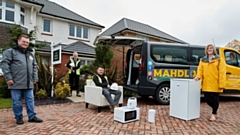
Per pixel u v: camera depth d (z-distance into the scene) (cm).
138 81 652
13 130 376
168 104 664
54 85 793
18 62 414
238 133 378
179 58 664
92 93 566
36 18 1535
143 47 652
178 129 401
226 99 813
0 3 1159
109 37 712
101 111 554
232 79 696
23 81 418
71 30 1788
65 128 394
